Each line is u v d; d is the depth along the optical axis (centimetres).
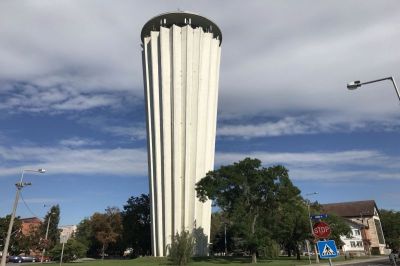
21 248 7438
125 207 8494
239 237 5491
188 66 7325
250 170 5509
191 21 7788
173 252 4672
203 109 7394
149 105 7400
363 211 11844
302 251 8500
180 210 6800
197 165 7081
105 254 9219
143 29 7919
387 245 12438
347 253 8762
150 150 7219
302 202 6469
